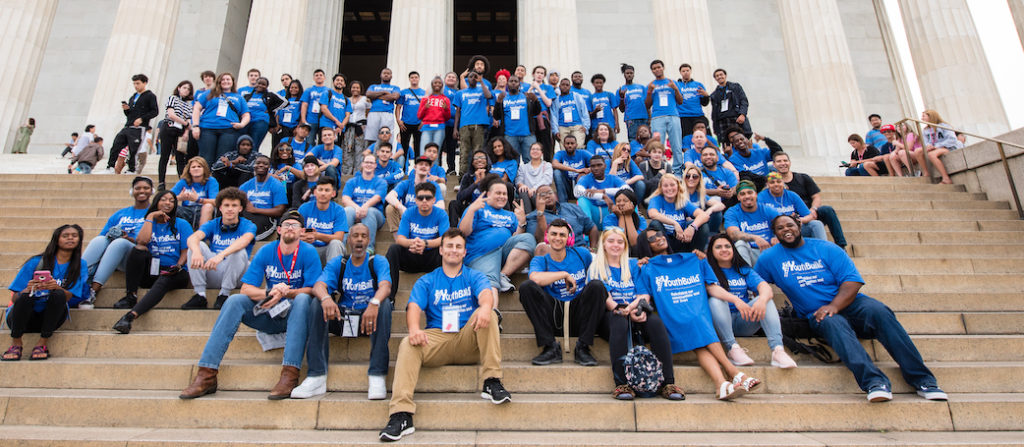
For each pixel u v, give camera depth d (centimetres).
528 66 1275
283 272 439
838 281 446
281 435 344
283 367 387
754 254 566
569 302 458
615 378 397
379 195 684
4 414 365
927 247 663
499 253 535
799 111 1333
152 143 1203
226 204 538
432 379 408
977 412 363
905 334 396
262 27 1288
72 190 828
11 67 1269
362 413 367
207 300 529
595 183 706
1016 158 775
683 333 422
